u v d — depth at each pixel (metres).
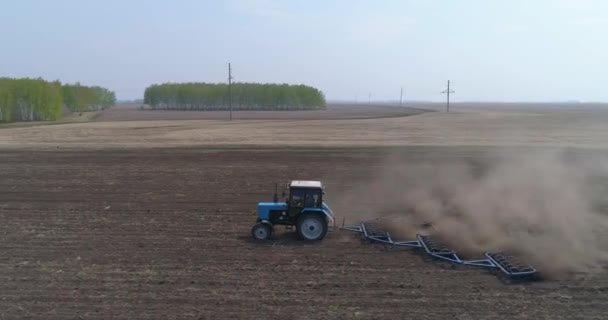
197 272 13.61
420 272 13.73
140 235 17.34
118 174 30.55
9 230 18.00
